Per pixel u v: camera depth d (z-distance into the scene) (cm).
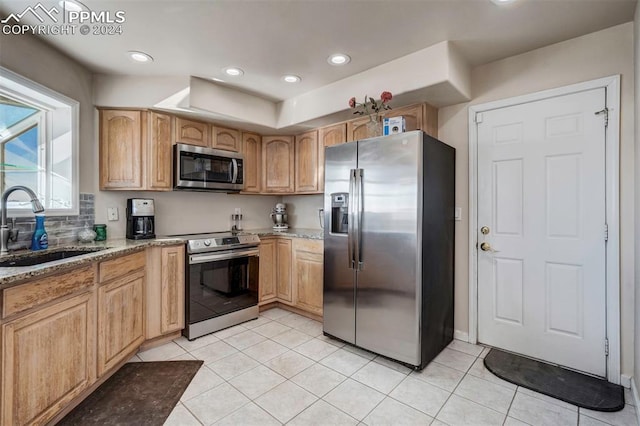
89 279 188
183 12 190
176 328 275
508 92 252
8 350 138
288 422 173
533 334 243
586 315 221
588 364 220
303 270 330
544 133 237
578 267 224
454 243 280
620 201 208
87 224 269
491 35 220
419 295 224
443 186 259
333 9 189
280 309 363
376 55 247
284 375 221
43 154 246
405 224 229
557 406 186
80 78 259
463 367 232
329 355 251
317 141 357
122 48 233
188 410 183
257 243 334
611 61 211
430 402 191
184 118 309
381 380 215
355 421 174
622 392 199
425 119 271
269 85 305
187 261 281
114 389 203
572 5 187
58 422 171
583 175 221
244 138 365
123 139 282
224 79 290
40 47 220
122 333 223
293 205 433
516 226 250
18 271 144
